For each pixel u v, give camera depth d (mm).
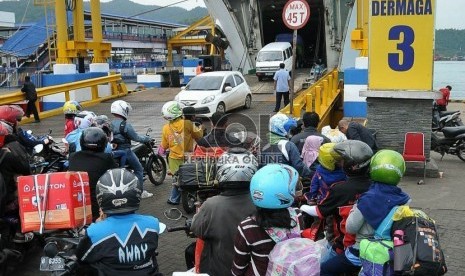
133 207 3381
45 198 4777
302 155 6504
